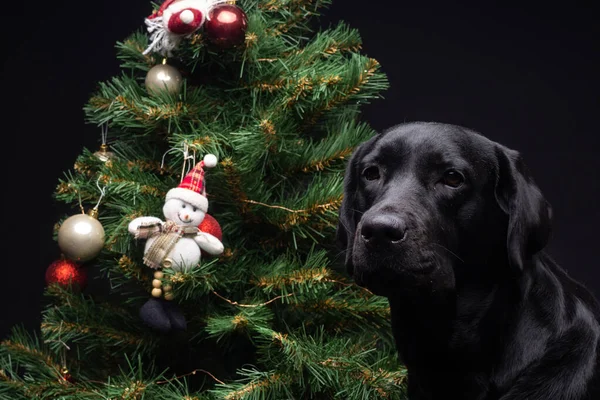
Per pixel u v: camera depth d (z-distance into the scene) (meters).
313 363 2.88
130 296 3.35
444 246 2.11
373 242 2.03
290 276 3.03
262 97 3.26
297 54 3.30
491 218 2.19
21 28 4.70
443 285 2.10
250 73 3.21
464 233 2.15
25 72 4.70
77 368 3.28
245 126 3.21
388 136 2.25
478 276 2.21
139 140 3.31
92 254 3.00
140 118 3.09
